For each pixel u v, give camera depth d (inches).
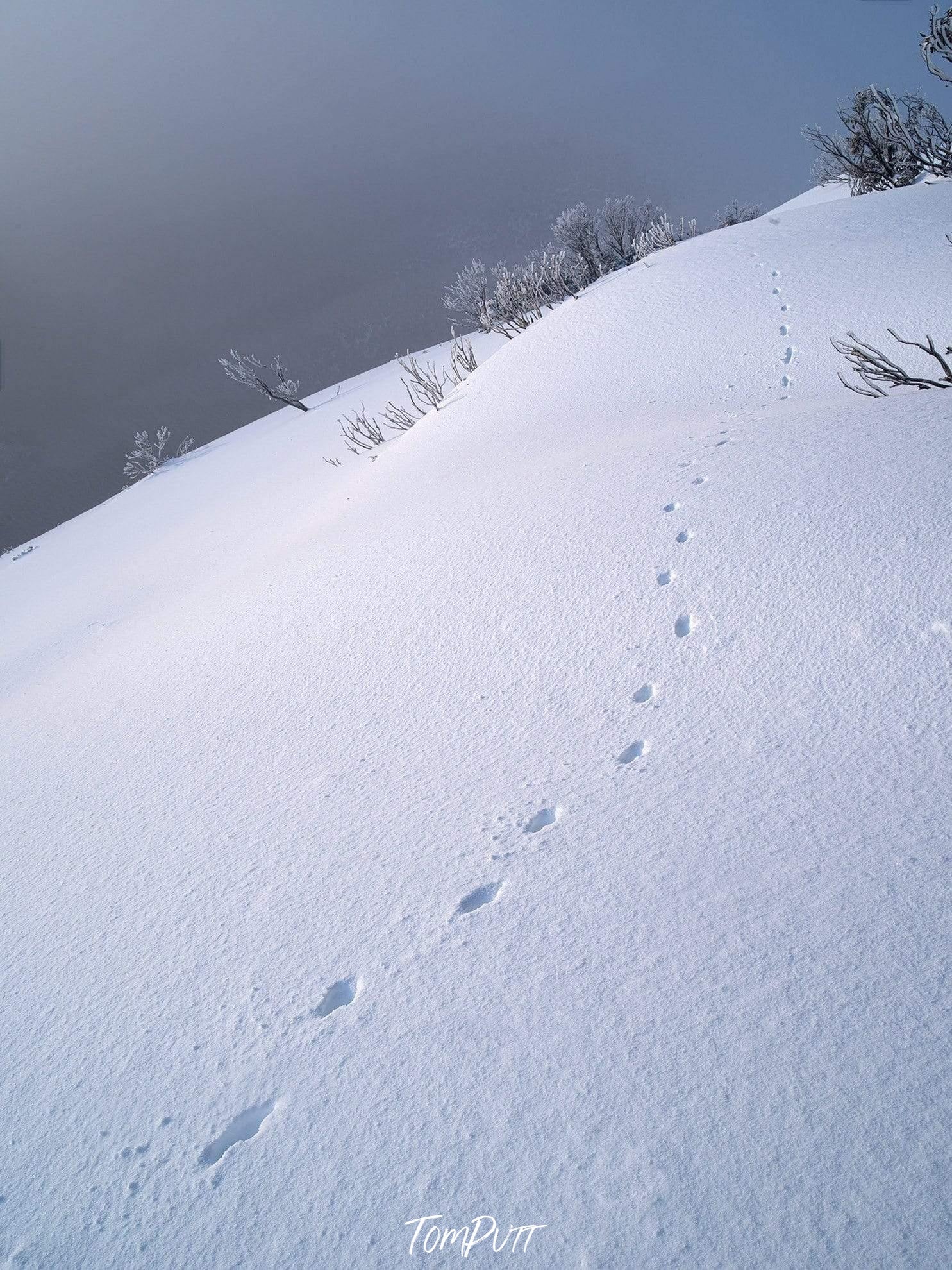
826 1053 44.8
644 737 79.8
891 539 94.0
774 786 67.7
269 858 79.6
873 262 253.1
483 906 64.0
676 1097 44.7
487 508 153.9
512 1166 43.4
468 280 629.3
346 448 444.1
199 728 116.9
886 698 73.4
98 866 88.7
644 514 123.0
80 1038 63.1
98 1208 48.5
